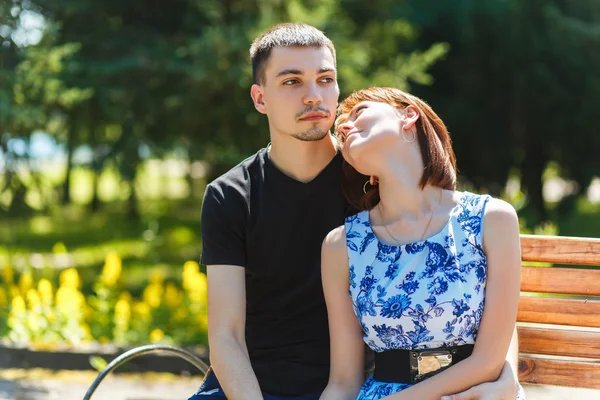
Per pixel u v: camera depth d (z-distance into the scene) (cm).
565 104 1717
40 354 619
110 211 2256
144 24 1299
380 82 1250
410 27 1515
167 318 689
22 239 1688
